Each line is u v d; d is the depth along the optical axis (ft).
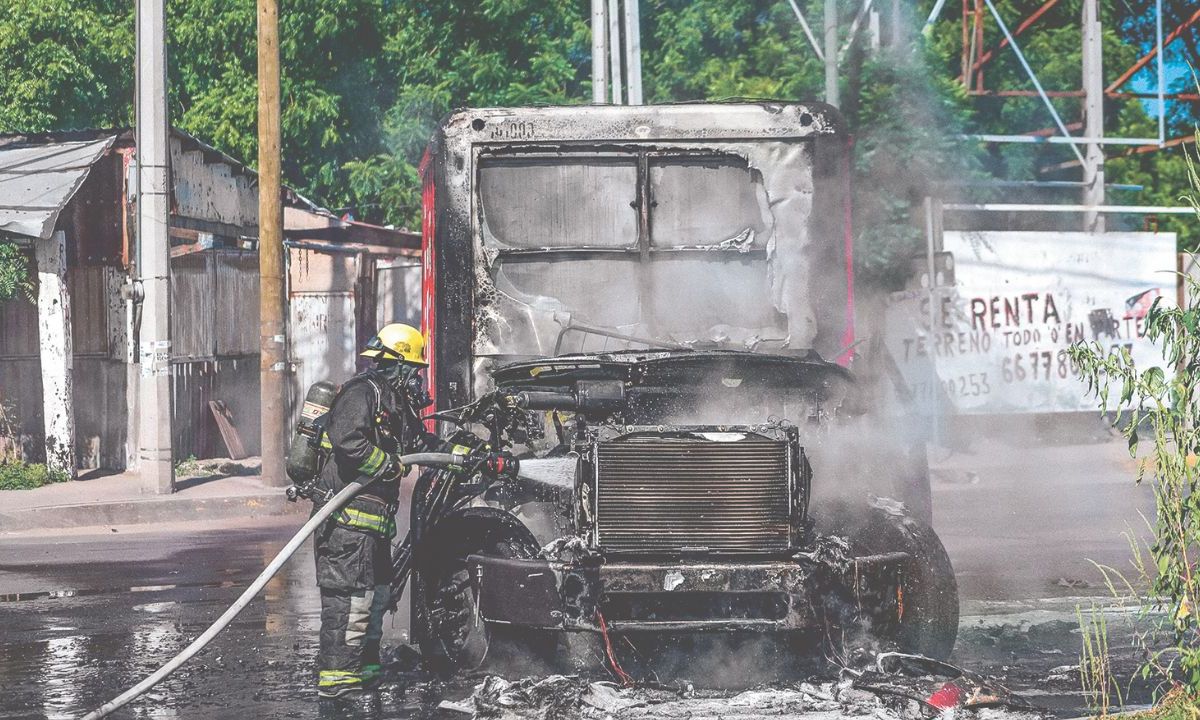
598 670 36.19
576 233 46.68
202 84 158.30
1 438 90.17
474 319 45.91
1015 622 44.39
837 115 47.14
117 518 75.72
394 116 149.48
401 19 153.48
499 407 38.60
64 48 158.51
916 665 34.17
